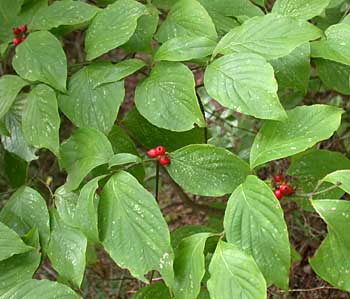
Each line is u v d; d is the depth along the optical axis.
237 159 0.46
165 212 0.96
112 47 0.50
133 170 0.53
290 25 0.47
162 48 0.50
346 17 0.54
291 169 0.52
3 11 0.57
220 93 0.45
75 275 0.49
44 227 0.50
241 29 0.48
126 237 0.44
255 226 0.41
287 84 0.51
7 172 0.60
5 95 0.51
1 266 0.48
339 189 0.50
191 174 0.47
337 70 0.54
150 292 0.49
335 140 0.79
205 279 0.49
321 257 0.43
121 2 0.52
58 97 0.51
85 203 0.45
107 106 0.50
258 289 0.39
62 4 0.54
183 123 0.47
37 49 0.51
